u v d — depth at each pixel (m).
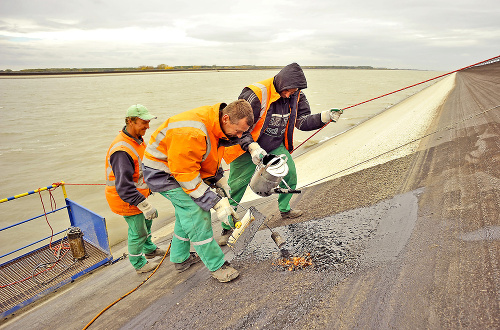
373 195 4.29
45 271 4.68
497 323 1.73
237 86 83.69
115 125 25.59
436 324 1.87
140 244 3.85
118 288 3.79
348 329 2.04
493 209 2.90
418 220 3.23
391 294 2.24
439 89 29.58
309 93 48.28
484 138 5.43
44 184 12.12
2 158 15.84
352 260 2.85
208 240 3.00
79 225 5.34
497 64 54.28
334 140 15.20
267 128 3.69
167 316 2.85
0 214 9.48
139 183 3.59
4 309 3.99
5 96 62.03
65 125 25.73
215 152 2.95
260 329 2.30
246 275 3.15
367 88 62.66
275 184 3.15
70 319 3.37
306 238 3.57
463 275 2.18
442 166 4.61
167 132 2.71
